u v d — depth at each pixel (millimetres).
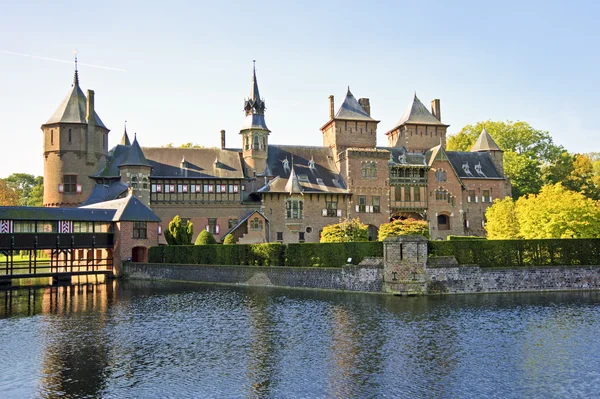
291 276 42531
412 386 18219
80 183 60844
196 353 22453
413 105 78438
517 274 39375
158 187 61938
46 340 24875
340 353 22219
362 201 67375
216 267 46812
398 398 17172
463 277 38594
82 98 63125
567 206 46875
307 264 43281
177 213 62281
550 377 19047
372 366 20438
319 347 23172
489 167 75812
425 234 47500
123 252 52219
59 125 60781
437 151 71062
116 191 59438
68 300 37125
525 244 40938
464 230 72562
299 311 31500
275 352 22484
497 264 40500
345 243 41438
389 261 38406
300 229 64812
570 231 46375
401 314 30188
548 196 48844
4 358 21859
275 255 44906
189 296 38219
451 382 18609
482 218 73688
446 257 38812
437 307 32344
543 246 41125
